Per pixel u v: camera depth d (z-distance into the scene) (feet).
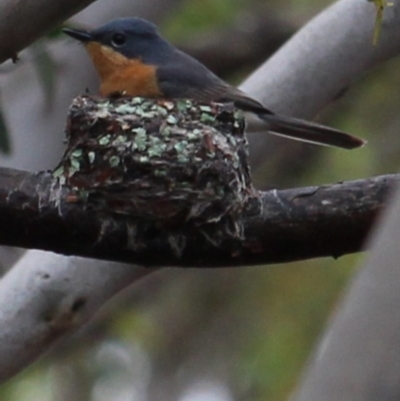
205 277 58.29
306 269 54.08
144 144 27.09
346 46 37.45
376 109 59.06
